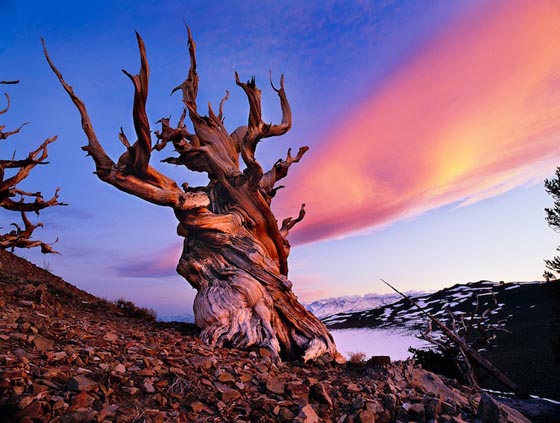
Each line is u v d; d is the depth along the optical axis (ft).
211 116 48.24
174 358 24.21
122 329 31.35
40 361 18.72
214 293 39.14
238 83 45.03
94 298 49.44
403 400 25.09
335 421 21.08
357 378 30.76
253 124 45.06
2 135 43.91
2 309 26.45
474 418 24.17
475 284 339.77
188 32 46.91
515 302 215.72
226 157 47.26
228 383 22.77
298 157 49.14
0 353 18.51
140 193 38.52
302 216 53.26
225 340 35.19
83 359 20.26
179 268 43.96
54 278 63.41
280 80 50.39
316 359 37.96
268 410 19.85
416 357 54.24
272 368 29.09
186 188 50.16
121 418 15.51
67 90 37.19
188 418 17.49
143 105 34.17
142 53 32.89
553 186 60.70
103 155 38.45
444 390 31.07
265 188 47.55
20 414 14.07
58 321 27.55
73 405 15.33
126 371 20.25
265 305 39.83
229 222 43.27
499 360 95.76
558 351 57.77
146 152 36.63
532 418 33.09
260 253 42.83
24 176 44.50
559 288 56.44
